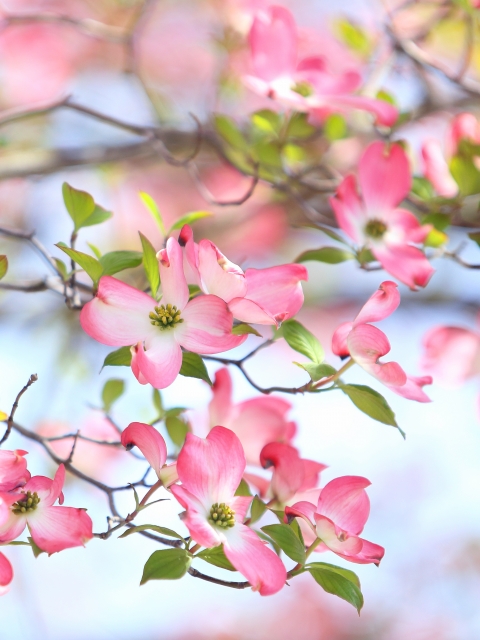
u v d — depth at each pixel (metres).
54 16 2.26
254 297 1.86
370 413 1.86
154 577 1.77
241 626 3.49
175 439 1.96
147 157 2.38
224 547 1.78
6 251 2.87
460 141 2.03
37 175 2.23
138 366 1.81
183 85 3.17
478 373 2.13
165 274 1.83
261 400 1.95
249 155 2.14
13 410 1.85
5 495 1.78
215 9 2.73
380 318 1.86
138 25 2.37
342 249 2.00
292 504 1.87
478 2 2.18
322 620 3.54
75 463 2.35
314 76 2.08
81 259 1.86
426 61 2.18
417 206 2.07
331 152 2.28
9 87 3.19
